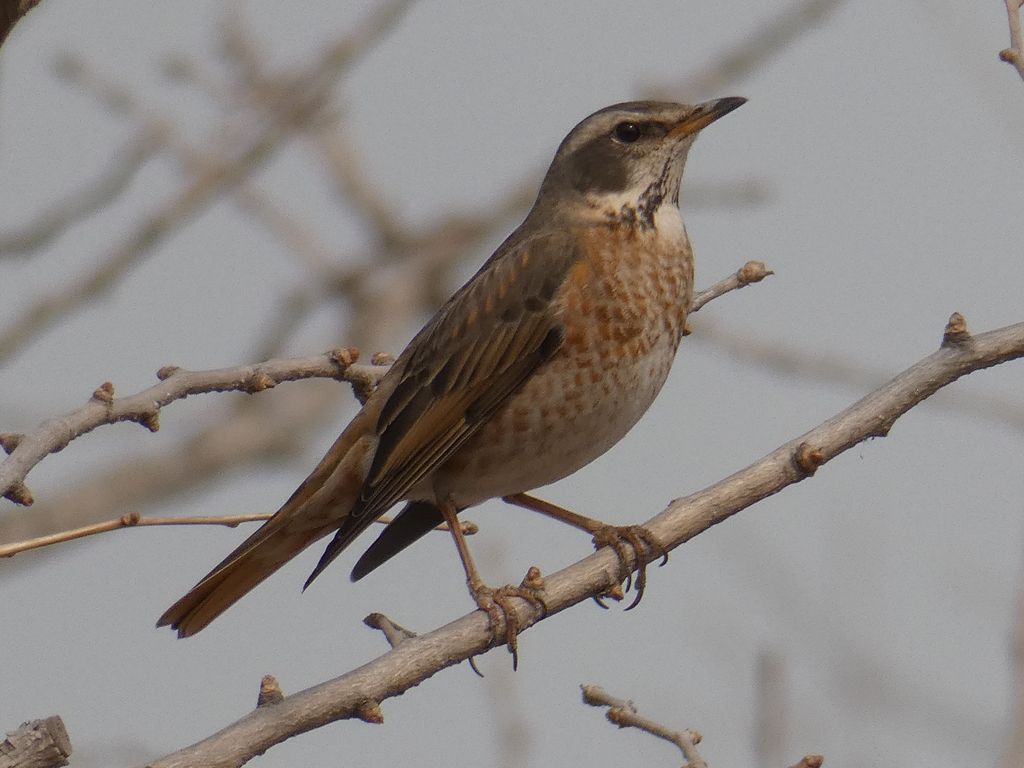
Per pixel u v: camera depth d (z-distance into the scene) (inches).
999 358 409.7
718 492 425.7
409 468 470.9
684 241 495.8
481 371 475.8
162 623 444.5
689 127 504.4
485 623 397.1
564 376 476.4
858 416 413.1
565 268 479.5
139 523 369.4
